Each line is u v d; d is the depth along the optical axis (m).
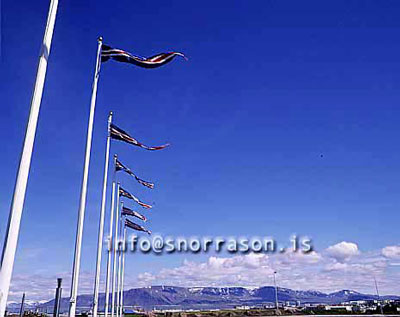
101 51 22.44
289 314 124.94
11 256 9.88
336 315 117.88
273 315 121.44
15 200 10.36
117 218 44.97
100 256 28.20
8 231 10.05
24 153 10.88
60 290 22.73
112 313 46.16
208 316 118.31
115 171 38.56
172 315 114.62
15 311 47.75
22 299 36.06
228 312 126.25
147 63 22.53
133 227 51.47
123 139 29.94
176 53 22.42
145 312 114.31
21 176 10.62
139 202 43.25
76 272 19.70
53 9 12.62
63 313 48.38
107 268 37.78
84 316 71.19
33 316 50.50
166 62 22.48
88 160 21.16
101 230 28.39
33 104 11.45
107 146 29.52
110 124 29.84
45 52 12.11
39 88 11.68
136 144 30.36
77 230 20.20
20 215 10.31
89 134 21.44
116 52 22.47
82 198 20.58
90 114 21.70
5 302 9.54
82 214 20.39
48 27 12.40
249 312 128.12
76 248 19.98
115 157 38.16
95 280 27.80
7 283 9.66
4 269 9.70
